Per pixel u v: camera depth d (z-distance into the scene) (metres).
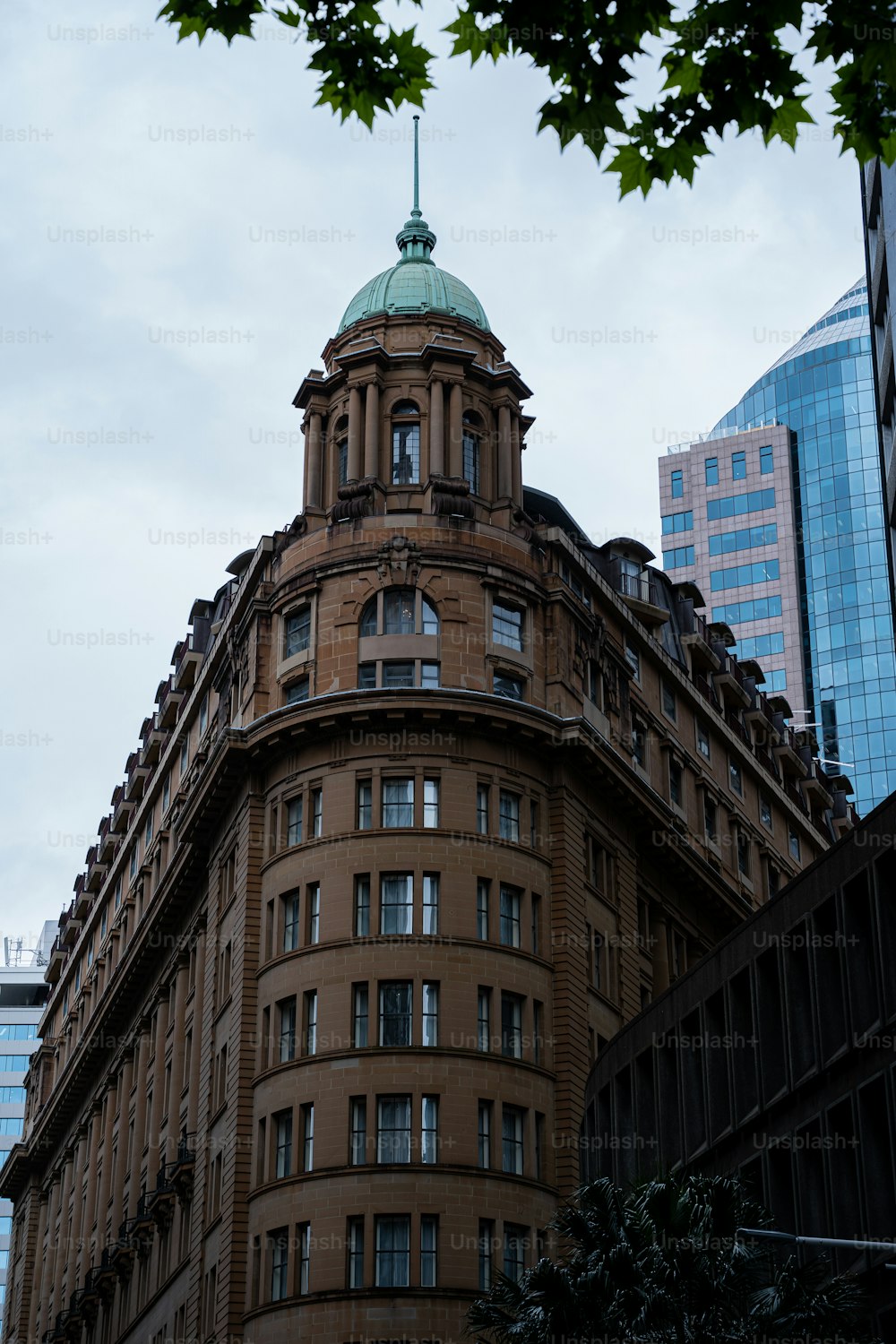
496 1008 69.31
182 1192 79.69
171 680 106.75
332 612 75.38
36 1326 120.69
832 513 179.62
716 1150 52.84
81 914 130.00
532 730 73.69
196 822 81.44
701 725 94.56
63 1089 116.38
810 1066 48.72
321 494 80.38
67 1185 117.44
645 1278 40.44
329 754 73.06
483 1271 64.88
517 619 76.81
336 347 83.38
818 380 186.38
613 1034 74.75
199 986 84.38
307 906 71.44
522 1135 68.25
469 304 84.62
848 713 171.25
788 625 176.25
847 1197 46.12
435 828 71.06
